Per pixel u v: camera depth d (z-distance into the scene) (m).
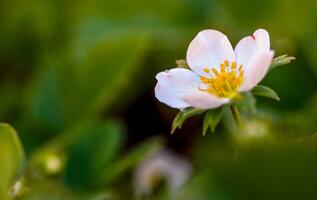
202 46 0.21
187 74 0.21
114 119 0.32
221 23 0.32
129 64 0.30
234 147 0.27
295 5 0.31
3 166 0.24
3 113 0.31
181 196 0.22
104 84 0.30
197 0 0.32
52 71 0.30
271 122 0.27
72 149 0.28
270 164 0.21
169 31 0.31
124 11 0.32
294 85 0.29
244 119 0.26
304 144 0.21
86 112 0.30
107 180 0.28
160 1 0.32
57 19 0.34
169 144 0.31
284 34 0.31
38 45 0.33
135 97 0.32
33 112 0.30
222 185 0.22
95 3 0.32
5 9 0.34
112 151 0.28
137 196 0.29
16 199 0.24
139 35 0.30
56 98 0.30
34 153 0.28
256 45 0.20
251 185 0.22
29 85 0.32
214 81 0.21
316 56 0.30
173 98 0.21
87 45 0.31
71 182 0.28
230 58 0.21
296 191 0.21
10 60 0.33
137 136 0.32
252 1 0.31
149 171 0.30
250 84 0.20
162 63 0.32
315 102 0.28
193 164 0.30
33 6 0.34
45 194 0.26
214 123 0.20
